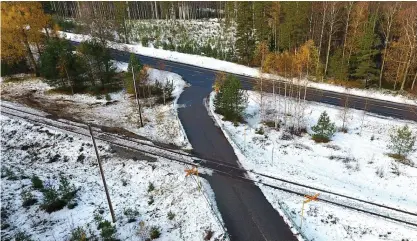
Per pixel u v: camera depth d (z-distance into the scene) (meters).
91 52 44.25
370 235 21.78
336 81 47.56
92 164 31.08
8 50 48.00
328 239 21.58
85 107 42.28
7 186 27.34
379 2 54.41
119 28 70.31
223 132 35.28
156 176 28.69
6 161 31.67
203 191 26.16
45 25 50.56
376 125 37.06
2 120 39.09
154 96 45.09
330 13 50.19
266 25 53.97
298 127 36.00
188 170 26.83
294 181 27.39
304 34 51.78
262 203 24.73
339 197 25.39
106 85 47.75
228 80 38.62
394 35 49.69
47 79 46.06
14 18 46.12
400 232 21.94
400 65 45.34
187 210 24.28
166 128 36.69
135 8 97.88
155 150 32.62
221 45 67.00
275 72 41.19
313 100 43.28
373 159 30.86
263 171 28.83
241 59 56.72
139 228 22.83
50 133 36.00
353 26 47.09
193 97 44.28
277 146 33.25
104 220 23.52
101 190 27.39
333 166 30.00
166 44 66.88
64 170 30.30
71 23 80.50
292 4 49.69
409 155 31.31
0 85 49.47
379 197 25.53
